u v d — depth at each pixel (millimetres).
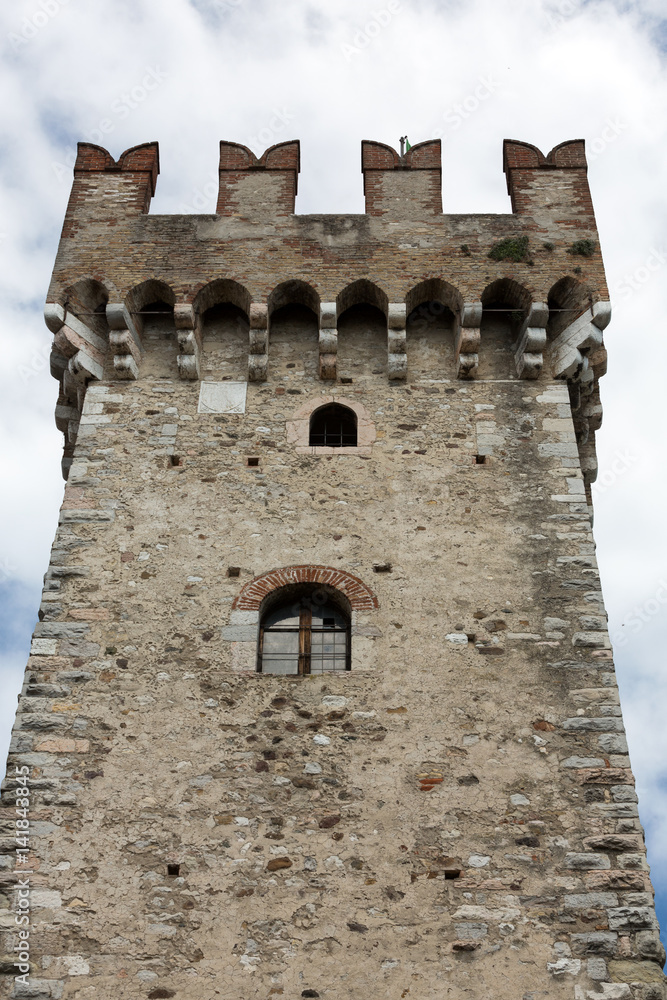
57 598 14898
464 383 17562
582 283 17859
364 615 14820
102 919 12258
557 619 14867
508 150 19750
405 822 13031
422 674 14289
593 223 18672
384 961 12039
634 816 13102
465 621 14820
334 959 12047
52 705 13867
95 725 13719
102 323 18031
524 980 11945
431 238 18469
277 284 17953
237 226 18656
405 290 17891
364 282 18031
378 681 14211
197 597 14977
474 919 12328
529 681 14250
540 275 17922
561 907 12430
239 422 17016
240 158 19594
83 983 11836
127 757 13469
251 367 17469
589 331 17484
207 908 12352
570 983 11938
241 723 13789
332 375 17594
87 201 19000
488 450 16688
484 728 13820
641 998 11852
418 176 19375
